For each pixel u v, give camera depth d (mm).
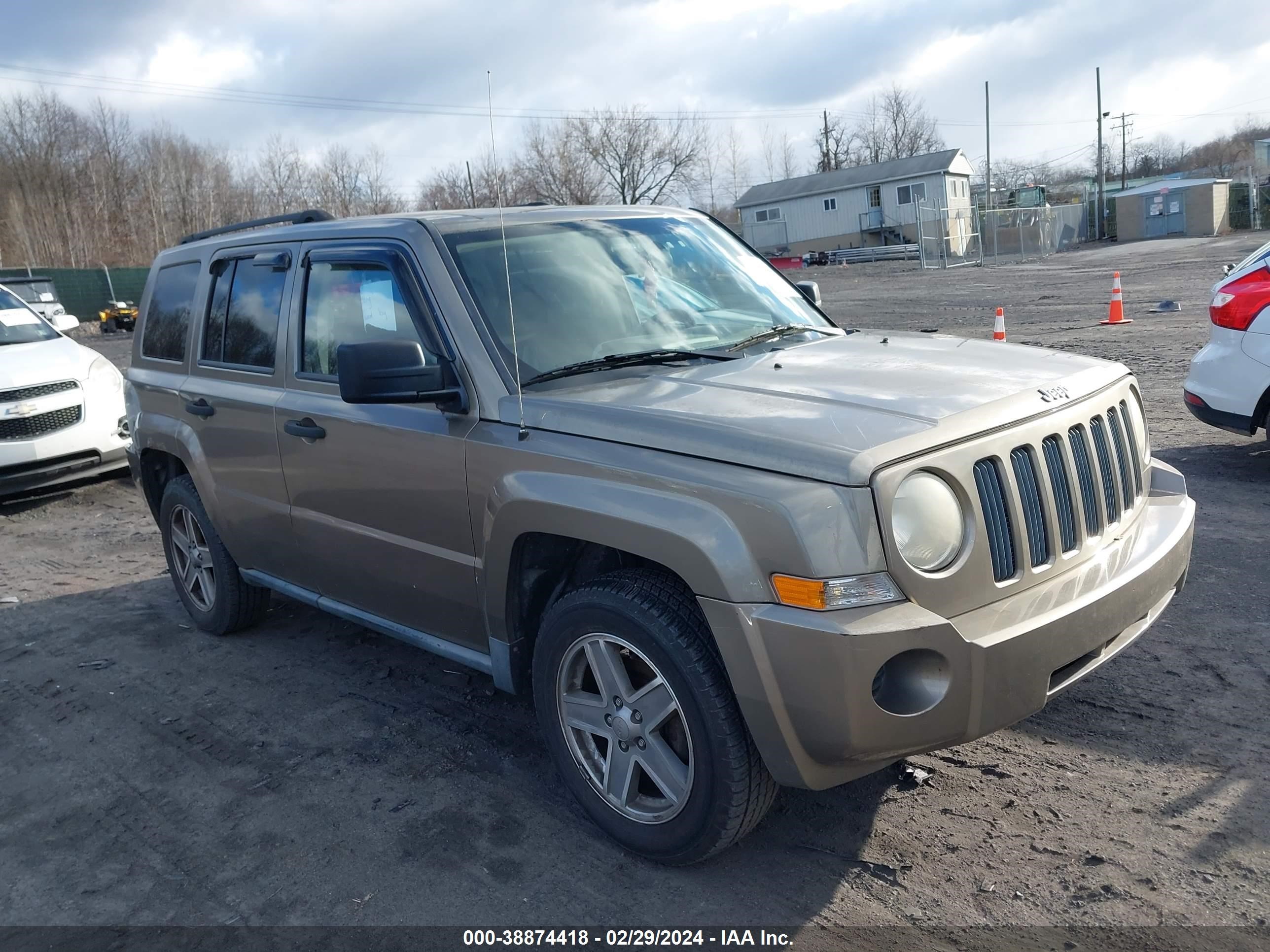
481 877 3051
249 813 3523
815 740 2547
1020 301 19906
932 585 2541
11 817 3668
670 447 2787
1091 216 55688
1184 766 3287
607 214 4191
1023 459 2801
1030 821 3070
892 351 3545
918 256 49156
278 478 4285
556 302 3584
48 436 8547
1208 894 2674
